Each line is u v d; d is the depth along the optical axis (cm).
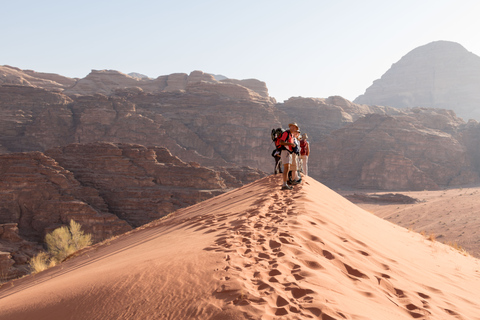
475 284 605
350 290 396
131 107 17650
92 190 8312
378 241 707
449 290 520
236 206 962
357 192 17538
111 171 9250
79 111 17138
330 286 379
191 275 393
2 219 7288
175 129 18338
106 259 745
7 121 15962
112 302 367
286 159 1052
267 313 304
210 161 17238
